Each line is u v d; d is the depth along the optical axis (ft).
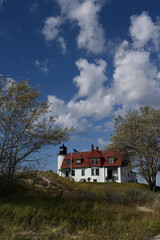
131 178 160.45
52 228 21.01
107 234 20.80
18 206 25.09
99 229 22.31
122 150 101.19
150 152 94.89
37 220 22.33
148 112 100.53
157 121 96.53
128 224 25.12
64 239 17.84
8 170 37.32
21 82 39.32
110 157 151.43
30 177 41.11
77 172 159.63
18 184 43.47
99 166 151.53
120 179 143.02
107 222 24.98
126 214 31.37
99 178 150.41
